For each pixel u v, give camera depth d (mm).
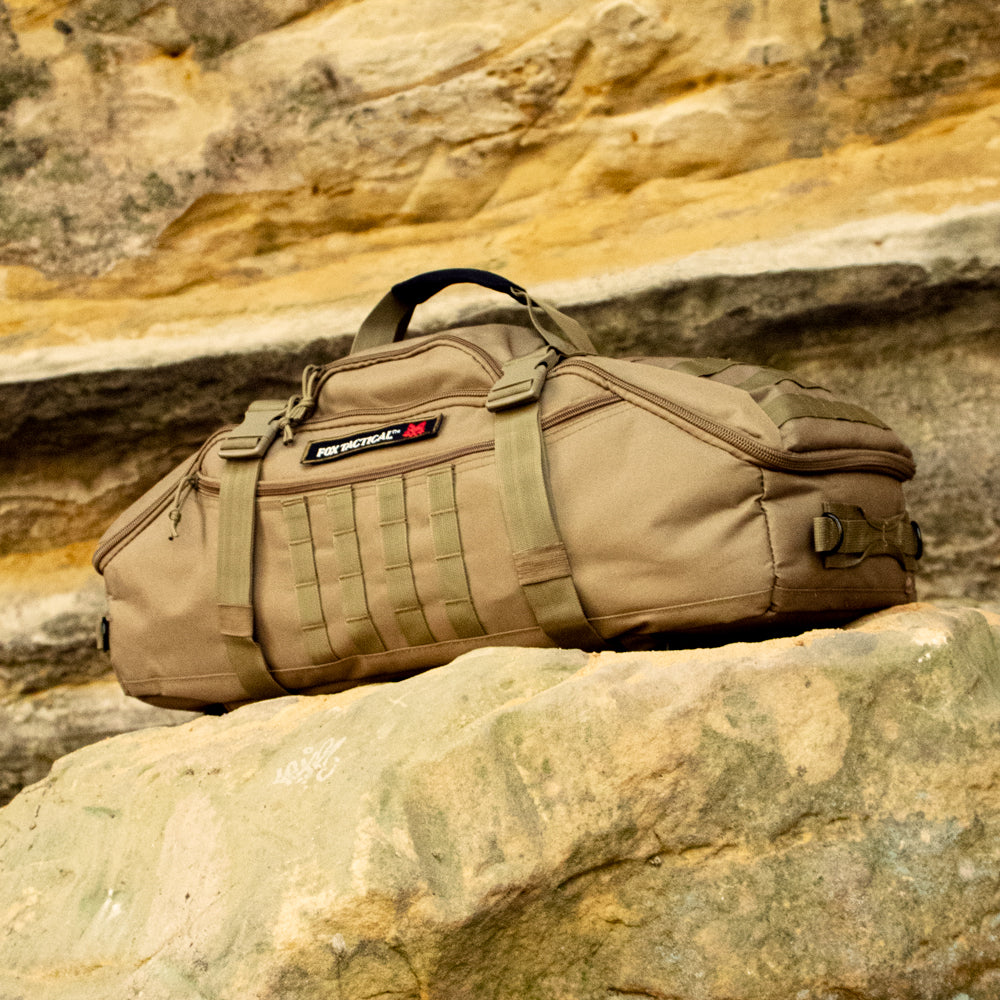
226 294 1961
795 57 1730
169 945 835
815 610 998
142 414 1884
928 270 1637
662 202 1828
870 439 1077
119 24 1927
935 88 1690
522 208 1892
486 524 1079
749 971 781
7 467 1938
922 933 787
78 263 1953
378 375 1239
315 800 868
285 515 1197
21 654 1946
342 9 1880
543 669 933
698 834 821
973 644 956
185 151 1926
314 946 767
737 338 1742
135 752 1150
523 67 1817
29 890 1005
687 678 869
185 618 1260
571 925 810
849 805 829
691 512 984
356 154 1888
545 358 1124
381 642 1148
